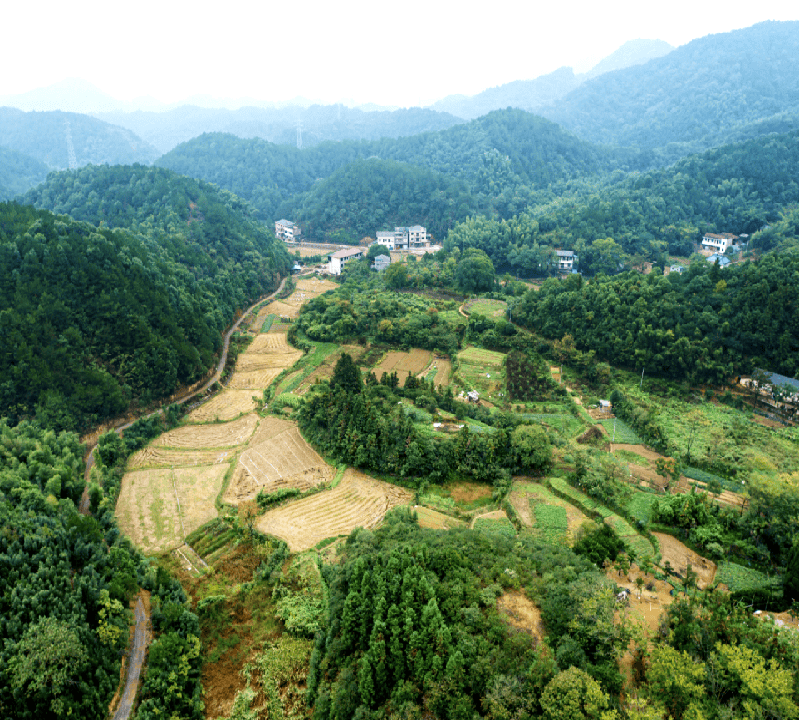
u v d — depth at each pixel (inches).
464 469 3307.1
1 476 2684.5
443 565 2207.2
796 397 4018.2
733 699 1626.5
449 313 5772.6
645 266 7268.7
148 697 1964.8
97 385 3860.7
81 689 1882.4
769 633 1886.1
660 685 1673.2
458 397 4296.3
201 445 3796.8
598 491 3041.3
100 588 2258.9
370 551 2466.8
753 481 2839.6
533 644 1865.2
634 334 4756.4
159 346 4352.9
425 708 1750.7
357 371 4062.5
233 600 2490.2
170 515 3051.2
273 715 2015.3
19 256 3991.1
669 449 3590.1
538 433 3403.1
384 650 1872.5
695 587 2299.5
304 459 3587.6
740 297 4566.9
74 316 4042.8
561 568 2240.4
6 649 1871.3
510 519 2945.4
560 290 5526.6
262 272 7283.5
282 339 5777.6
